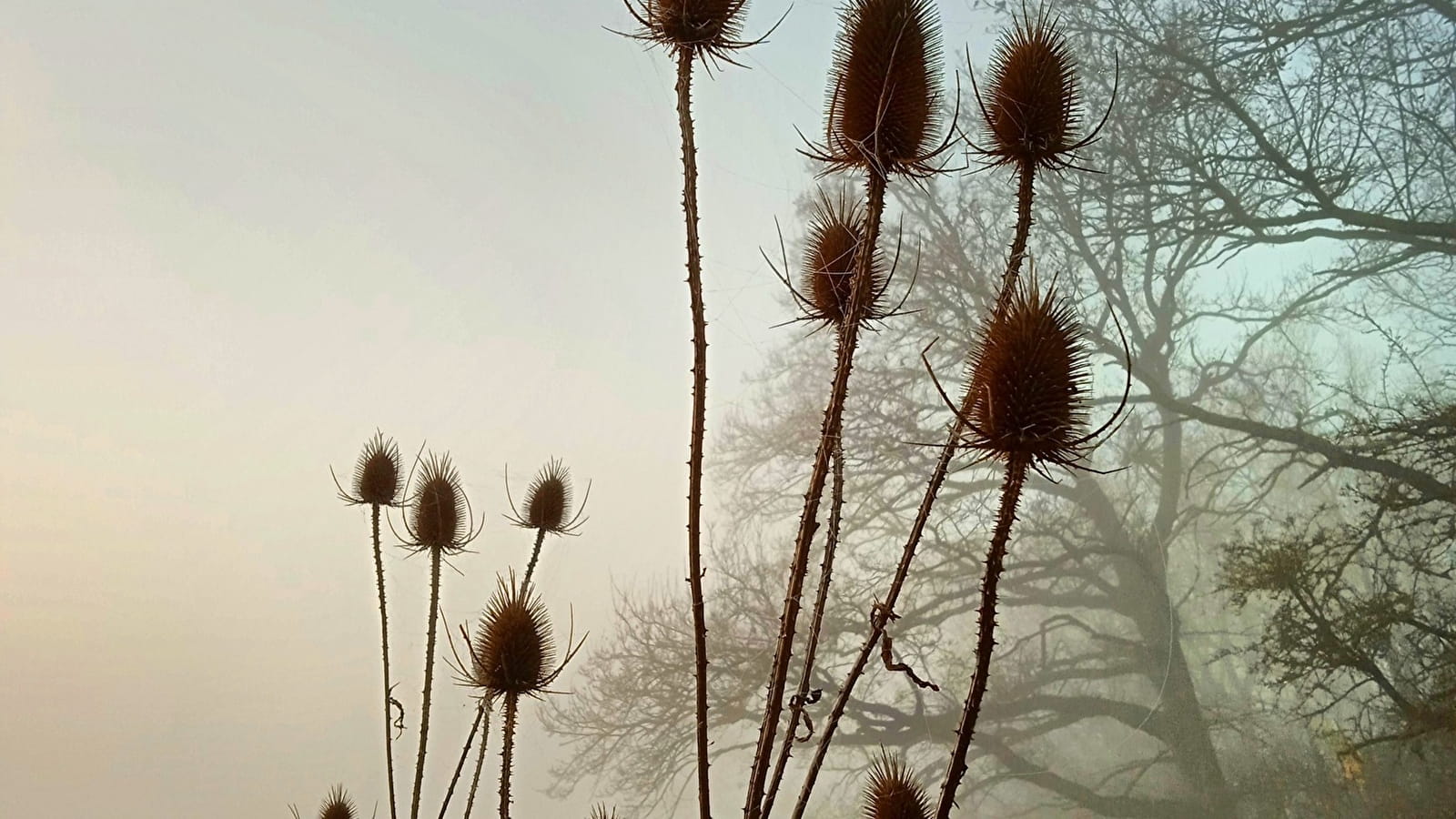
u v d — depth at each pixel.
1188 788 8.47
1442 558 7.64
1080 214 9.69
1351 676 7.81
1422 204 8.53
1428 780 7.08
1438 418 7.73
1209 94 9.06
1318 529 8.32
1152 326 9.73
